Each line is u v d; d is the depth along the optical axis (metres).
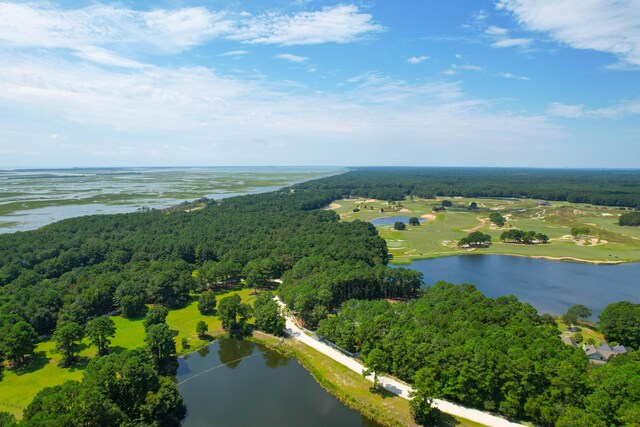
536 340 86.31
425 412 75.06
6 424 61.59
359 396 86.62
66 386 70.44
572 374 72.88
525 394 76.38
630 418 62.59
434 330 95.25
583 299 151.62
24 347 96.75
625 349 101.19
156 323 115.12
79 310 120.25
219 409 84.06
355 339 101.94
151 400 76.38
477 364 79.88
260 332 118.31
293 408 84.31
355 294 140.50
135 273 150.25
